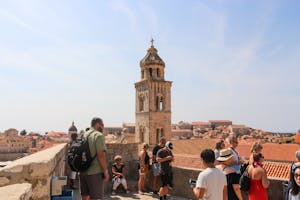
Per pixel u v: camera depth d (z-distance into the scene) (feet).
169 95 200.64
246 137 478.59
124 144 56.18
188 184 41.06
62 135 641.40
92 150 24.53
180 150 170.91
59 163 32.78
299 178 23.30
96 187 24.56
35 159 22.93
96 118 26.61
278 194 31.14
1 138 404.98
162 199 39.42
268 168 92.38
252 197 25.70
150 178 48.08
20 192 13.44
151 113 191.52
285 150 173.37
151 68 201.05
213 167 21.53
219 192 20.67
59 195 25.14
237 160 29.60
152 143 189.78
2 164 31.17
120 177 46.09
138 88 205.77
